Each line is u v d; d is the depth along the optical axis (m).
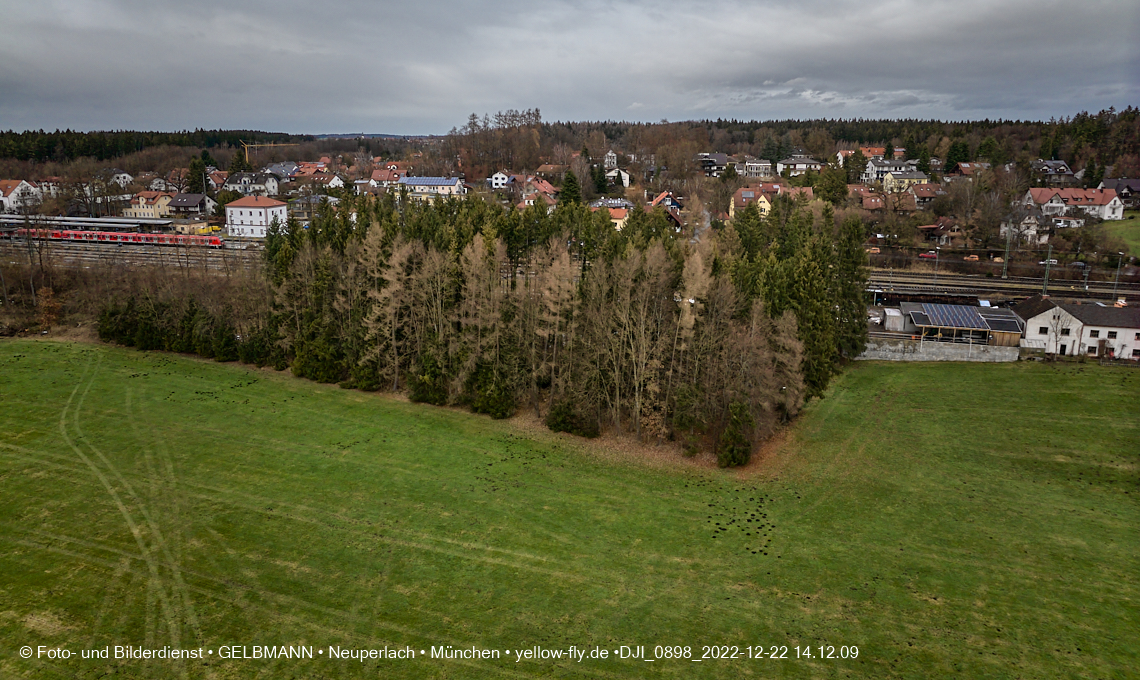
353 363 78.12
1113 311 87.62
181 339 87.56
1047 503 55.25
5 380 76.00
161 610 39.91
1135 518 52.81
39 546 45.97
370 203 107.75
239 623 39.00
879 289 108.56
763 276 70.56
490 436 66.88
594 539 49.25
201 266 108.50
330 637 38.03
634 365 65.38
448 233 83.00
